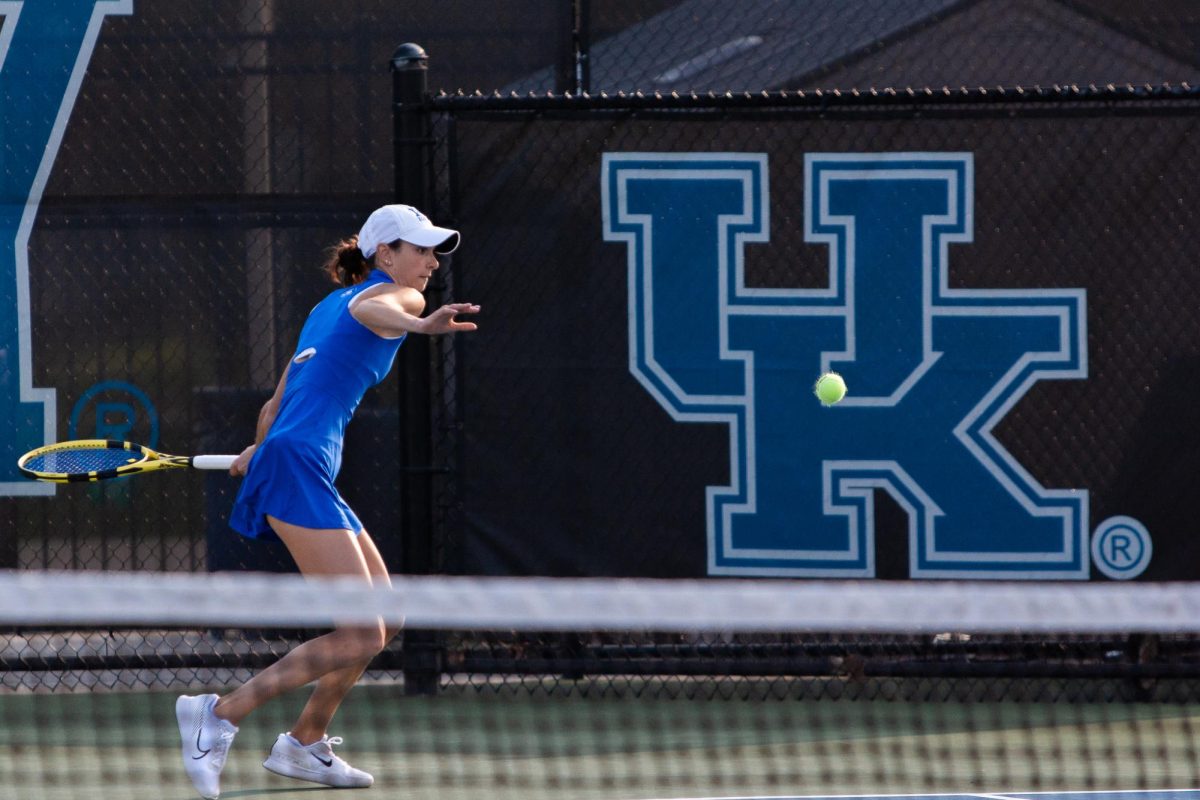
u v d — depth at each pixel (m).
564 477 18.34
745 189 18.19
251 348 18.98
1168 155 18.03
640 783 14.64
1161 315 18.06
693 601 11.92
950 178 18.08
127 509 18.89
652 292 18.28
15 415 18.89
